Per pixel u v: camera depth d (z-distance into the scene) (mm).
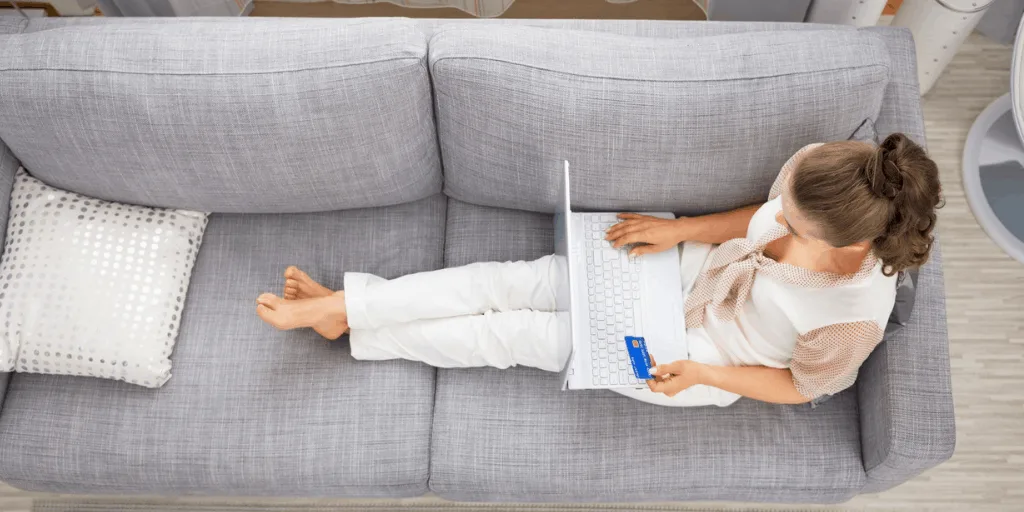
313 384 1425
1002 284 1876
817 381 1207
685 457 1358
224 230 1554
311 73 1248
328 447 1385
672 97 1255
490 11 2137
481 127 1332
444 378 1450
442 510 1711
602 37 1307
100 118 1290
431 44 1287
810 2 1795
